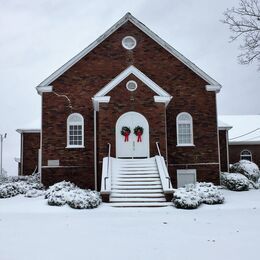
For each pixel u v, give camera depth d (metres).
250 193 21.17
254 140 37.72
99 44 24.62
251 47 19.52
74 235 10.25
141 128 21.97
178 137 24.42
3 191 20.09
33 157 29.44
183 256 7.80
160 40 24.70
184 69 24.75
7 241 9.50
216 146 24.34
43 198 19.28
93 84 24.25
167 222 12.55
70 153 23.64
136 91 22.28
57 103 23.98
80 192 17.53
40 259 7.66
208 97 24.66
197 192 17.81
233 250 8.30
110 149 21.70
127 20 24.88
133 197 18.34
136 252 8.19
